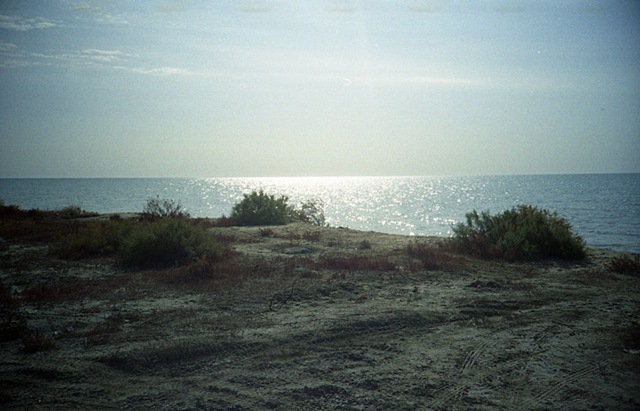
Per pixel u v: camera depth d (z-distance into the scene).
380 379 5.85
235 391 5.53
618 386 5.71
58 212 26.72
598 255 15.33
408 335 7.46
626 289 10.51
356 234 19.53
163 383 5.76
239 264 12.54
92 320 7.99
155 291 9.91
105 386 5.66
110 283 10.55
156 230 13.28
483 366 6.29
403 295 9.76
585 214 50.34
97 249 14.48
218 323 7.80
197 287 10.18
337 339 7.23
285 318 8.10
